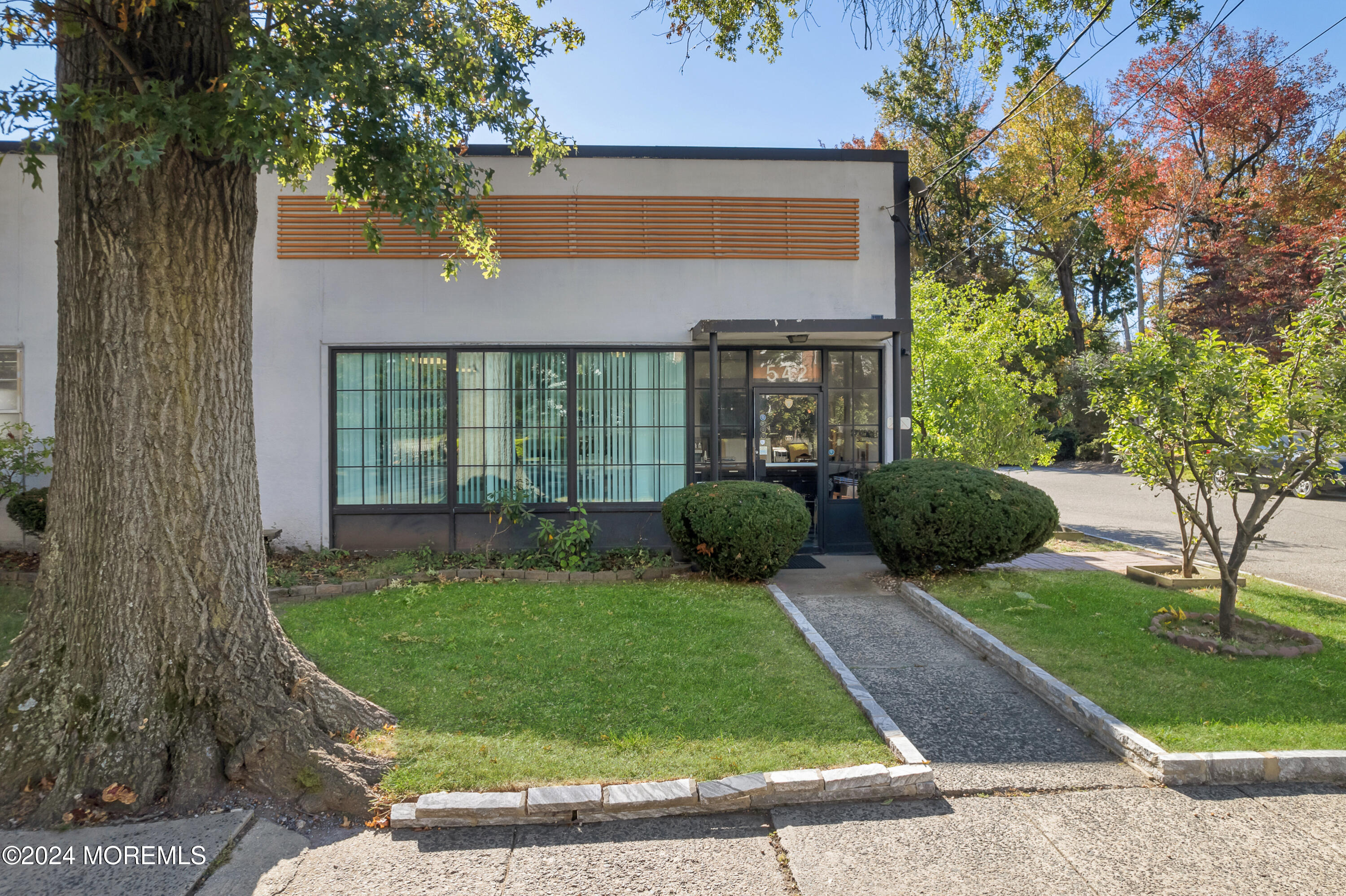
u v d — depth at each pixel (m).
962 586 7.19
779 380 9.12
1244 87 20.47
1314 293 5.75
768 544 7.24
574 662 5.16
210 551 3.86
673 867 3.00
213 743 3.61
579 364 8.78
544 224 8.70
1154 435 6.30
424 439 8.66
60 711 3.58
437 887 2.85
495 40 5.09
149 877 2.88
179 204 3.80
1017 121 19.88
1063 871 2.95
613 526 8.78
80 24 3.68
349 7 4.15
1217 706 4.41
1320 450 5.43
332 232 8.55
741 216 8.87
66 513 3.79
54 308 8.28
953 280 28.02
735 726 4.13
